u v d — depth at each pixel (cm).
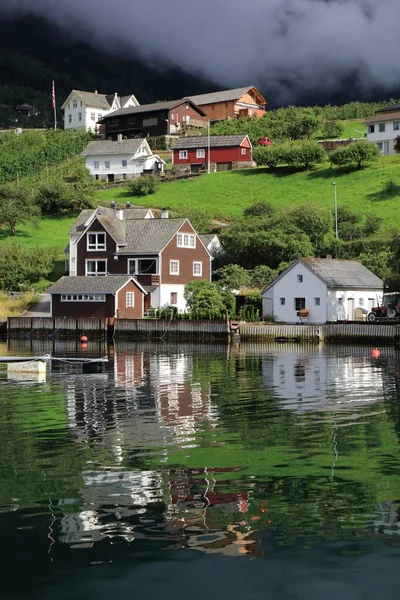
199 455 2631
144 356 6444
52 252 11744
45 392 4178
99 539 1847
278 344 7838
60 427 3139
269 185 15075
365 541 1825
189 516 2002
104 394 4097
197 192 15075
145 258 9944
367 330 7631
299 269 8906
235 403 3759
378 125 16862
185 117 19912
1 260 10719
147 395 4053
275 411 3516
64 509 2055
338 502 2108
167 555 1758
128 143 17062
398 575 1647
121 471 2427
